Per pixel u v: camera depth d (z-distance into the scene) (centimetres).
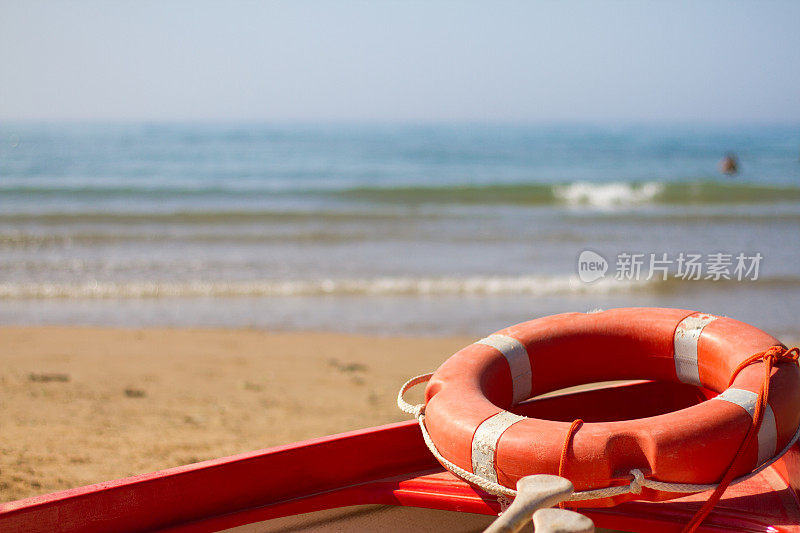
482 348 297
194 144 5719
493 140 6419
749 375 250
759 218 1634
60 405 568
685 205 1908
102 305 981
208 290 1034
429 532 265
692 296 974
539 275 1109
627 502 246
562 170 3238
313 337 816
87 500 240
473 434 235
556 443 220
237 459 268
